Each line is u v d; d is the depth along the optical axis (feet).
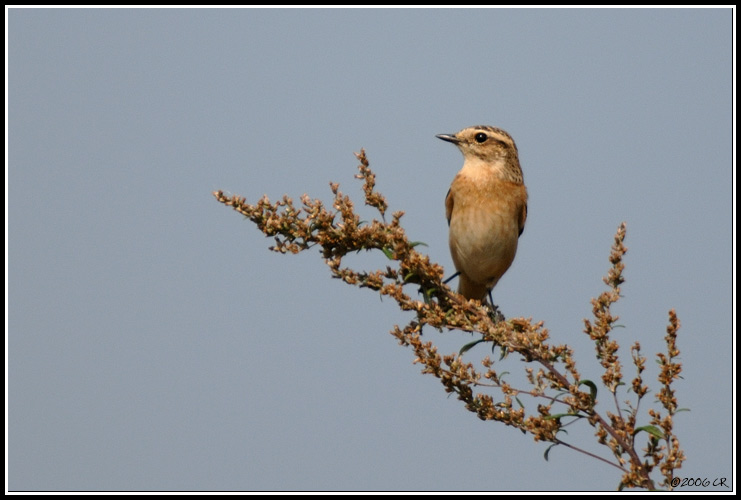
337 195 36.76
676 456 29.73
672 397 30.37
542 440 31.30
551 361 32.78
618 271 32.65
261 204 36.29
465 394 32.81
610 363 31.53
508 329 34.17
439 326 35.58
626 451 30.40
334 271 36.22
